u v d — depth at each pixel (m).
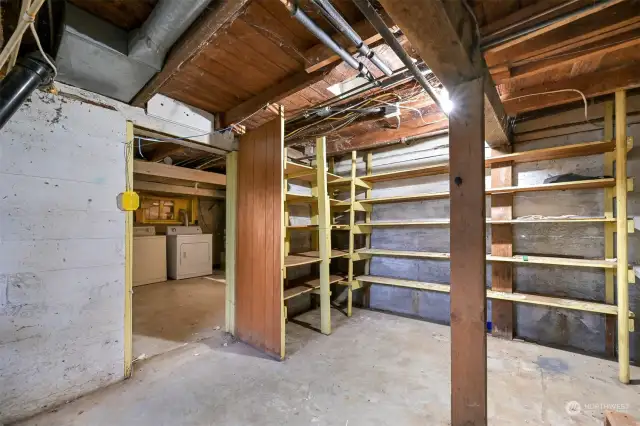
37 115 1.67
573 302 2.34
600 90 2.01
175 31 1.35
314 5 1.22
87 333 1.85
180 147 3.44
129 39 1.51
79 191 1.83
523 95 2.23
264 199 2.50
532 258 2.48
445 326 3.05
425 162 3.33
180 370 2.16
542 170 2.63
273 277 2.40
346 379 2.03
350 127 3.02
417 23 1.00
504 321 2.73
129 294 2.06
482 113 1.25
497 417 1.63
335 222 4.10
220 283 5.30
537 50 1.58
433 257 3.02
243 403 1.77
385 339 2.71
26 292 1.63
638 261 2.23
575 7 1.18
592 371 2.10
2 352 1.55
